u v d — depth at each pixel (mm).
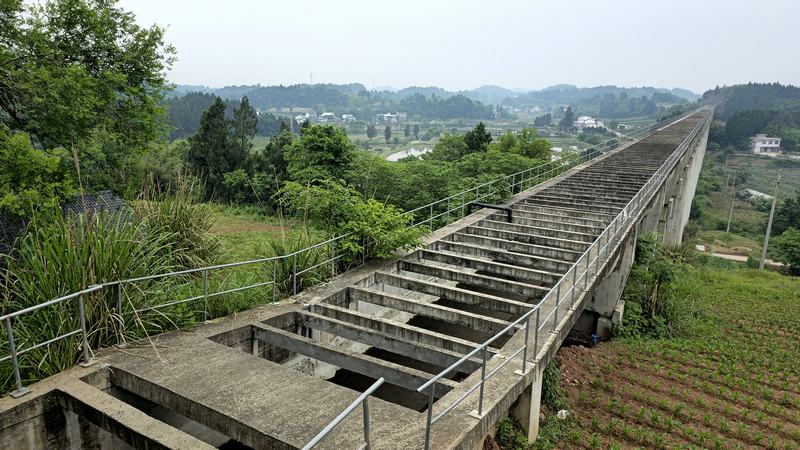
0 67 11648
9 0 12523
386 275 10406
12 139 10711
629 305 16828
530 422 7258
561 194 20234
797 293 24656
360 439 5105
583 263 11820
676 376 12219
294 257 9172
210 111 36312
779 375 13250
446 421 5555
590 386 11102
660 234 26656
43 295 6164
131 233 7430
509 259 12312
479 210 17609
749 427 10047
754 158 101250
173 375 6168
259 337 7730
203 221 10227
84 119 12781
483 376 5691
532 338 7984
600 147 35250
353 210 10688
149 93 15805
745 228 60906
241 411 5492
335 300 9359
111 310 6727
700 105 141125
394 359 10711
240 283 9133
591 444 8375
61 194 11438
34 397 5531
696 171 48281
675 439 9141
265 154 38125
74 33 13977
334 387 6090
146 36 15156
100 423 5422
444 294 9758
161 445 4891
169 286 7723
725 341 16047
